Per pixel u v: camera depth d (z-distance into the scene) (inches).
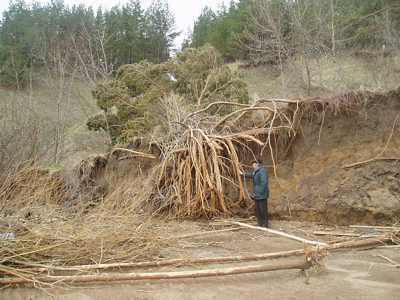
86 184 536.4
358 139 427.5
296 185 440.8
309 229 385.4
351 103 436.8
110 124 755.4
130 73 745.0
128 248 285.0
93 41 1075.3
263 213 395.5
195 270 254.1
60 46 997.2
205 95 675.4
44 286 240.5
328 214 406.0
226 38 1255.5
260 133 472.1
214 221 436.8
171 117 534.6
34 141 427.8
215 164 445.1
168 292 231.1
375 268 261.7
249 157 480.4
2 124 463.2
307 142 454.0
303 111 459.8
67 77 991.0
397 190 385.4
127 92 744.3
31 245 258.7
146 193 429.4
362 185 399.9
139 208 380.2
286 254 269.0
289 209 429.1
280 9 861.2
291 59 910.4
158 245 305.7
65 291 235.3
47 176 372.2
